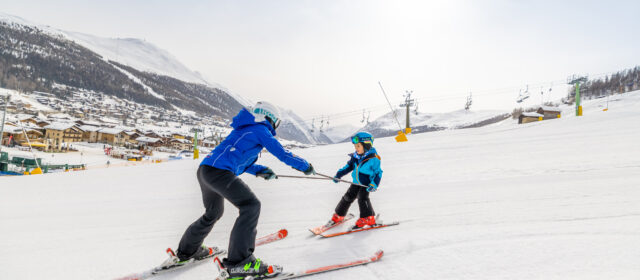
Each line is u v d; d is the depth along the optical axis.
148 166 12.41
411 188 5.28
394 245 2.72
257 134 2.26
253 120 2.38
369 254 2.56
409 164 8.12
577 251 2.28
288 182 6.80
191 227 2.42
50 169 34.31
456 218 3.40
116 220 4.41
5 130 55.78
